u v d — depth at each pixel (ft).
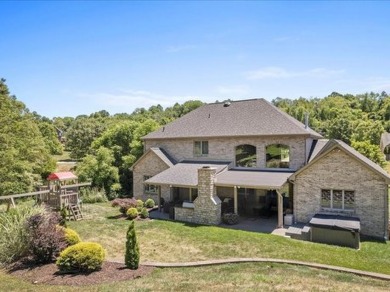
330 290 31.04
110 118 290.15
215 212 66.90
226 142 83.30
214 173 69.46
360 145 124.77
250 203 76.84
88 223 67.77
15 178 92.99
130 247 39.55
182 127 95.66
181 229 62.44
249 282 33.55
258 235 57.52
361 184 58.85
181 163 88.94
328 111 287.89
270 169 76.23
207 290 30.96
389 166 155.53
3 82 116.78
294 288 31.55
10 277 37.35
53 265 40.81
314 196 63.62
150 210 83.35
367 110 329.31
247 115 87.04
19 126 102.53
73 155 212.84
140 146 112.98
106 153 109.09
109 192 105.81
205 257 45.91
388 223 59.06
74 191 80.69
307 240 56.18
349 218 57.47
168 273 37.81
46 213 50.52
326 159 62.18
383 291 31.27
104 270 38.58
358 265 42.14
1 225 46.55
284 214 69.82
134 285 32.71
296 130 73.15
